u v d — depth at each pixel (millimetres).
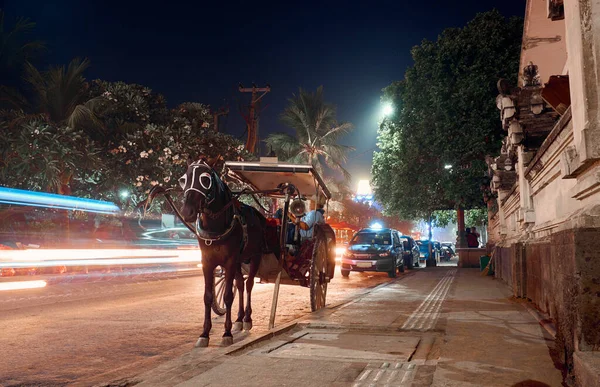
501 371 4402
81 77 19797
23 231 17375
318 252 8891
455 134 21953
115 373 5035
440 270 23234
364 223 59781
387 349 5508
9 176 17125
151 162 20906
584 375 3408
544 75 11922
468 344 5508
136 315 8680
